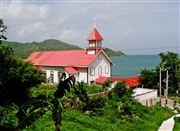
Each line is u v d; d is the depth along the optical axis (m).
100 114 32.31
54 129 22.30
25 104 13.93
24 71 17.05
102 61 60.12
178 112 47.16
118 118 33.31
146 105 45.97
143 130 31.38
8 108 16.70
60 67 60.97
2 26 14.71
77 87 33.31
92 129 26.06
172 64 64.31
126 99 39.16
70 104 31.62
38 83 18.88
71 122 26.36
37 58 67.44
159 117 39.81
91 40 59.72
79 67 58.28
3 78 15.65
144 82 64.38
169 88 65.12
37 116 13.72
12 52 16.41
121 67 169.12
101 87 47.62
